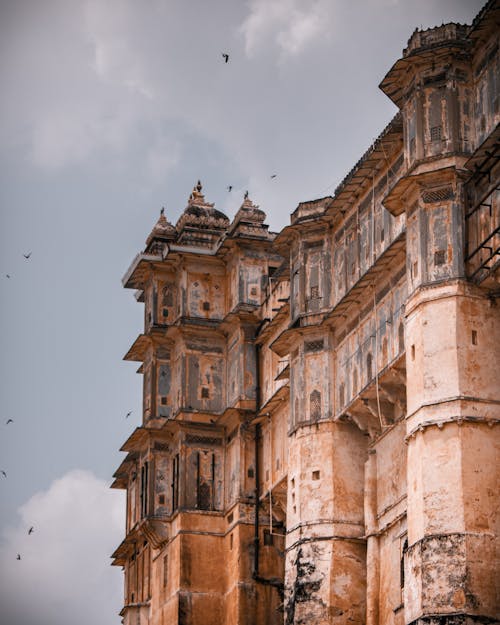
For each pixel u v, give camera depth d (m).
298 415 53.91
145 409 65.62
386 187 50.69
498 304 45.00
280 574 60.41
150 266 66.12
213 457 63.16
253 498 61.12
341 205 53.72
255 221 64.38
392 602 48.94
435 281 45.25
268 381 61.56
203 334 64.62
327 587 51.41
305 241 55.22
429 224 45.72
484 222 44.69
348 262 53.34
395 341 48.56
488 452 43.72
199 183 69.12
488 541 42.81
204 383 64.00
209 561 61.78
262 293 63.56
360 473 52.78
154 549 64.81
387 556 49.81
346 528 52.09
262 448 61.62
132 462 69.94
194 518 62.19
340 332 53.31
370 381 50.22
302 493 53.00
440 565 42.84
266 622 59.72
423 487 43.91
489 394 44.25
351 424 53.12
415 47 46.88
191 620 60.81
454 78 46.41
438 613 42.50
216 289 65.38
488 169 44.41
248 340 62.97
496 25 44.91
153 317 65.50
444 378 44.34
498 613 42.22
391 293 49.16
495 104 44.94
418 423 44.50
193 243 66.12
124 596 70.31
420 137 46.41
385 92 48.41
